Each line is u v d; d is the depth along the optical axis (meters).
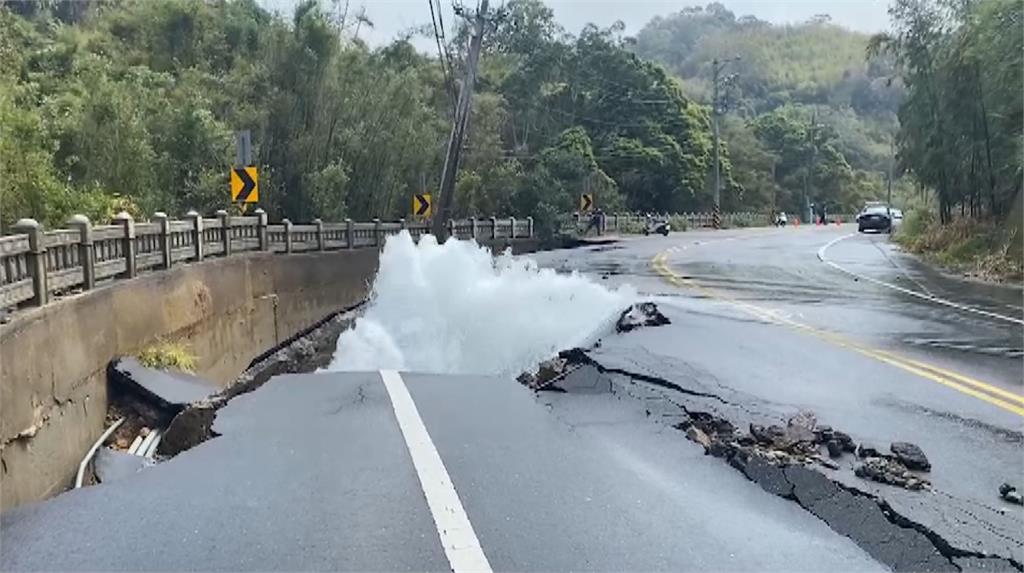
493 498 5.30
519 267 16.98
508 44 60.94
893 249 32.62
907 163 34.31
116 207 16.75
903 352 9.96
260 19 34.84
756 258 26.98
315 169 27.89
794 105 125.12
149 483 5.75
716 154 66.25
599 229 44.97
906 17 30.77
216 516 5.09
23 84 20.70
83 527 4.95
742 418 6.95
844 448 6.03
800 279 19.77
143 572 4.32
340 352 12.70
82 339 9.48
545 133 59.09
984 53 23.56
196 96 26.00
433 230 28.83
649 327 11.64
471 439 6.70
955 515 4.74
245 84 28.03
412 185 33.31
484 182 40.56
